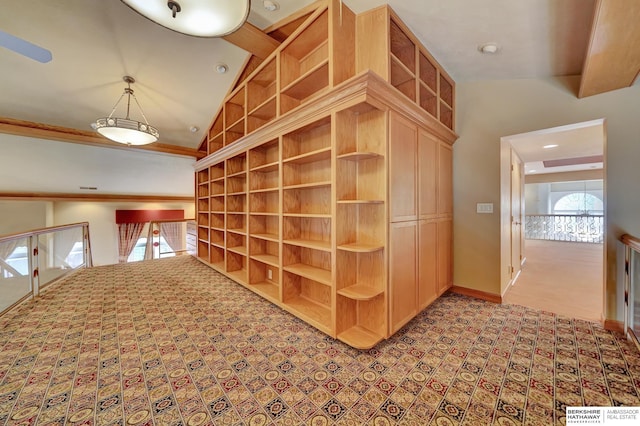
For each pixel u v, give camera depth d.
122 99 4.04
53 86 3.59
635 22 1.43
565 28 2.00
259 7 2.47
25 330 2.42
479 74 2.97
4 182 5.88
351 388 1.65
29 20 2.60
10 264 2.97
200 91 4.00
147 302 3.13
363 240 2.36
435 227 2.95
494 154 3.07
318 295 2.87
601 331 2.34
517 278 4.07
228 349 2.10
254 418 1.42
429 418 1.41
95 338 2.27
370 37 2.28
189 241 7.72
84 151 5.52
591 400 1.52
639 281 2.09
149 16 1.60
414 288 2.55
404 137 2.40
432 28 2.24
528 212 10.24
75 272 4.58
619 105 2.33
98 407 1.49
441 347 2.11
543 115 2.76
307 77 2.53
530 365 1.86
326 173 2.74
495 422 1.38
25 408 1.48
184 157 6.46
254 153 3.63
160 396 1.58
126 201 7.96
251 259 3.60
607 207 2.38
